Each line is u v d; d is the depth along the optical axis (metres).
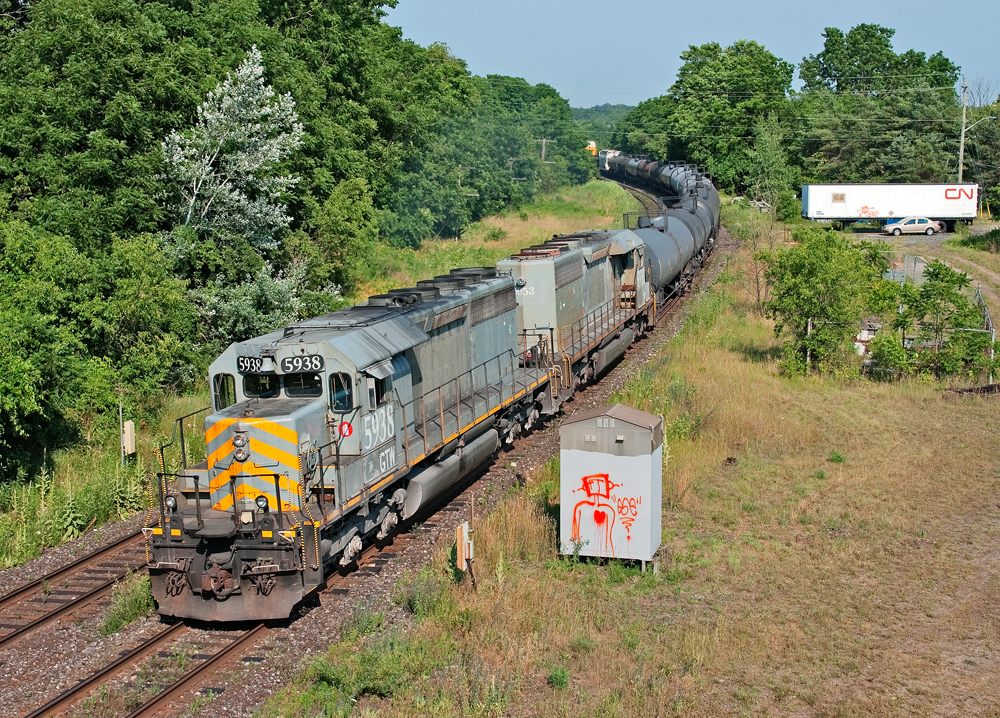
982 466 19.67
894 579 14.27
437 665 11.80
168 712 10.77
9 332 18.62
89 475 20.05
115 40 25.38
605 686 11.29
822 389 26.84
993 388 25.66
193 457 21.22
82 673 11.88
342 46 42.34
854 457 20.67
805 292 27.86
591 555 15.12
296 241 31.72
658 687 10.98
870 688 11.07
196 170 26.89
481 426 19.62
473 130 63.84
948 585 13.97
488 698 10.75
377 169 47.00
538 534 15.98
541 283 24.41
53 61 25.39
